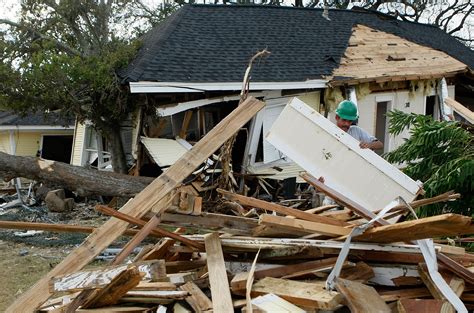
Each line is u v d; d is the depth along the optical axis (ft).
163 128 36.60
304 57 40.91
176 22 42.91
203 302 9.49
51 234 31.83
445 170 17.62
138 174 36.09
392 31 53.31
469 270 10.58
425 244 9.91
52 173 32.76
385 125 41.34
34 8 52.08
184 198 10.91
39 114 64.28
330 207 13.84
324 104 38.60
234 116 11.57
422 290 10.06
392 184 12.85
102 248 10.31
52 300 10.91
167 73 33.68
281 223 10.54
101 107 36.83
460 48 60.85
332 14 53.01
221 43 40.81
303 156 13.79
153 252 12.53
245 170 34.27
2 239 30.76
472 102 50.72
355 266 10.49
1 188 54.24
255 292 9.71
